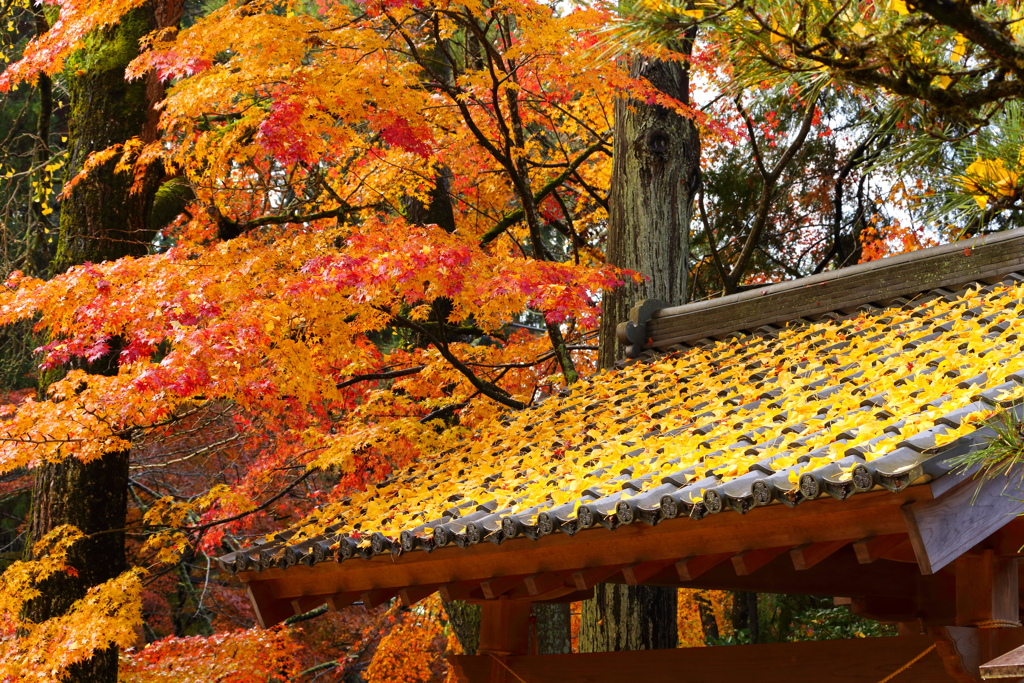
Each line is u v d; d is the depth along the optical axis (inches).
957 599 134.8
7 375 442.0
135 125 311.7
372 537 175.9
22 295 235.9
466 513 176.1
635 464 164.4
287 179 353.4
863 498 112.0
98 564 286.0
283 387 259.9
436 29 285.1
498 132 353.1
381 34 289.6
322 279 231.8
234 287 238.1
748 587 195.6
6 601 262.7
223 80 247.1
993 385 136.3
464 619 358.6
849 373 184.2
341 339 268.7
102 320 233.5
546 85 338.6
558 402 258.2
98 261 304.8
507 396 326.3
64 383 243.8
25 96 549.3
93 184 307.9
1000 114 110.6
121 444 247.4
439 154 349.4
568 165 393.4
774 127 478.3
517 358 374.3
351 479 340.8
